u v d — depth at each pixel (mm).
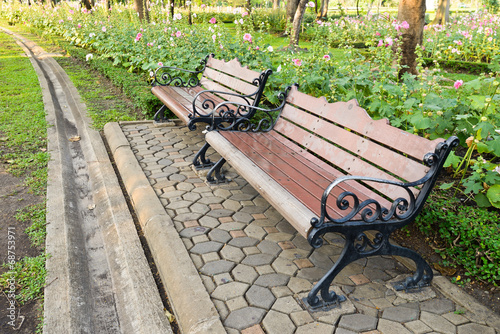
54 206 3566
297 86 4020
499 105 3883
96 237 3309
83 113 6445
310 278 2629
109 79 9055
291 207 2379
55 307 2383
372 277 2695
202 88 6047
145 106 6164
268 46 6629
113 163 4684
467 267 2760
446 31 15898
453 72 12203
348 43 5672
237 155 3328
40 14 22031
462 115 3605
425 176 2273
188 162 4578
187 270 2576
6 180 4059
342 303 2402
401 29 6941
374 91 4258
